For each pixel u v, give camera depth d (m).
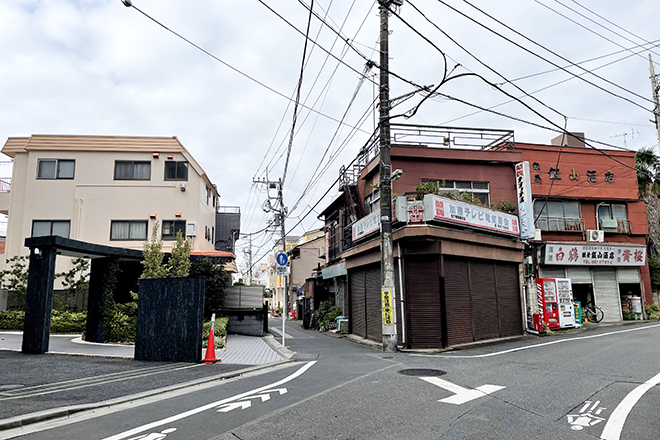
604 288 21.45
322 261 41.44
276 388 7.36
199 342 10.62
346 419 5.36
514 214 17.47
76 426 5.21
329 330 22.20
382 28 13.18
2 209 23.97
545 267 20.66
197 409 5.99
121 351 12.40
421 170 18.03
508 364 9.30
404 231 12.84
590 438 4.61
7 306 21.67
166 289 11.06
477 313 14.28
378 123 13.23
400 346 13.23
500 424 5.08
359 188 21.11
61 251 13.49
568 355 10.38
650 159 23.92
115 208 23.80
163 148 24.52
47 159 23.78
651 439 4.57
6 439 4.70
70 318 17.91
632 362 9.02
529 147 21.41
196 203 24.44
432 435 4.73
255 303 20.64
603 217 22.22
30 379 8.06
